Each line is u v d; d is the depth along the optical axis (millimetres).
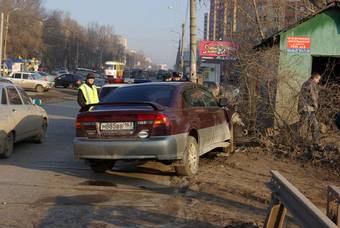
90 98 12281
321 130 10805
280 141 11125
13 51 79625
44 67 108812
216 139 10094
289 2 20234
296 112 11312
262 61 11773
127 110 8016
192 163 8648
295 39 13188
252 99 11875
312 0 16281
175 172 8805
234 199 7215
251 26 19641
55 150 11625
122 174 8922
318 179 8695
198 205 6852
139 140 7875
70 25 122062
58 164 9797
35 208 6551
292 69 12555
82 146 8117
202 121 9211
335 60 14781
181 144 8188
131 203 6895
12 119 10438
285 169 9414
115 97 8938
